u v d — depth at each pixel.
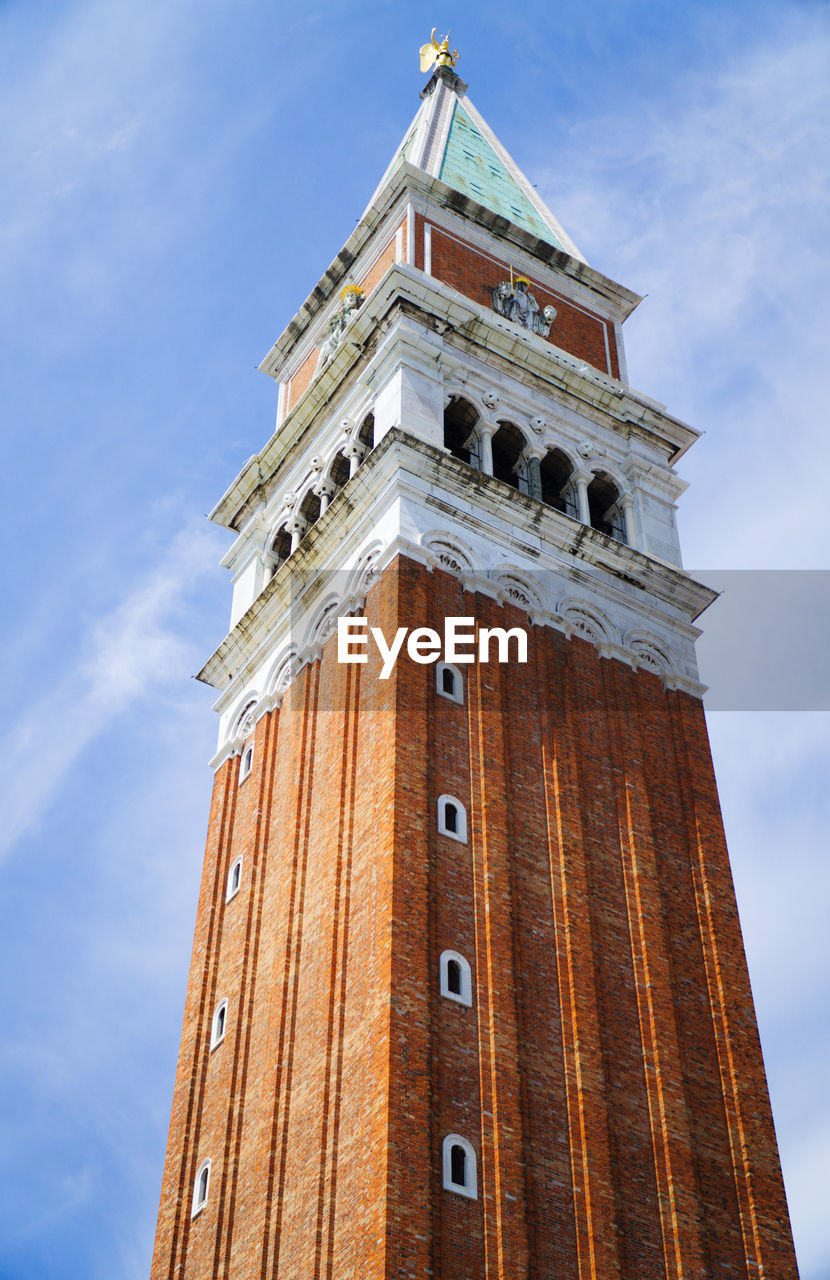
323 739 62.22
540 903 56.03
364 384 70.44
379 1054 49.22
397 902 52.19
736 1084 55.53
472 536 64.19
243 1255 52.22
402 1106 48.06
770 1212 53.06
